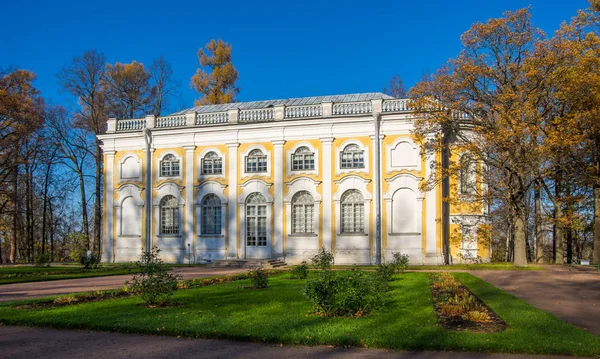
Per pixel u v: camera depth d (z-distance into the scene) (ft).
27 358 31.19
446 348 32.22
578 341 32.78
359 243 112.27
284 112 119.03
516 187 96.17
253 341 34.91
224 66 180.14
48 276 86.07
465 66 90.94
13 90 140.36
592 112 84.43
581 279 73.92
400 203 111.04
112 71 169.27
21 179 154.92
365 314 42.01
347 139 114.52
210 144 123.75
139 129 128.26
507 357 30.86
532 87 89.56
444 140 109.50
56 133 159.74
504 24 91.76
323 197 115.03
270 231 118.01
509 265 97.40
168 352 32.32
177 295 55.57
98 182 164.96
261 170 120.47
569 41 86.94
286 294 55.36
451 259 110.93
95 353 32.17
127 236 127.44
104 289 64.90
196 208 123.34
